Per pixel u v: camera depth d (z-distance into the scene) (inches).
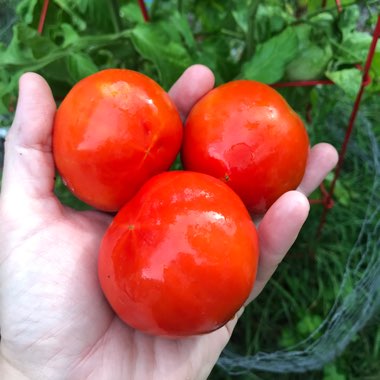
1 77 8.1
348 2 8.8
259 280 7.2
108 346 6.5
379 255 10.7
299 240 11.7
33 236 6.4
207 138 6.1
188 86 7.4
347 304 10.4
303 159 6.3
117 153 5.7
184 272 5.0
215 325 5.3
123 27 9.0
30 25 8.4
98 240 6.8
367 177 12.4
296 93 9.6
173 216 5.1
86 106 5.7
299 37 8.6
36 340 6.1
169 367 6.7
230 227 5.2
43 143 6.6
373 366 11.2
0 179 12.0
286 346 11.1
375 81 8.4
